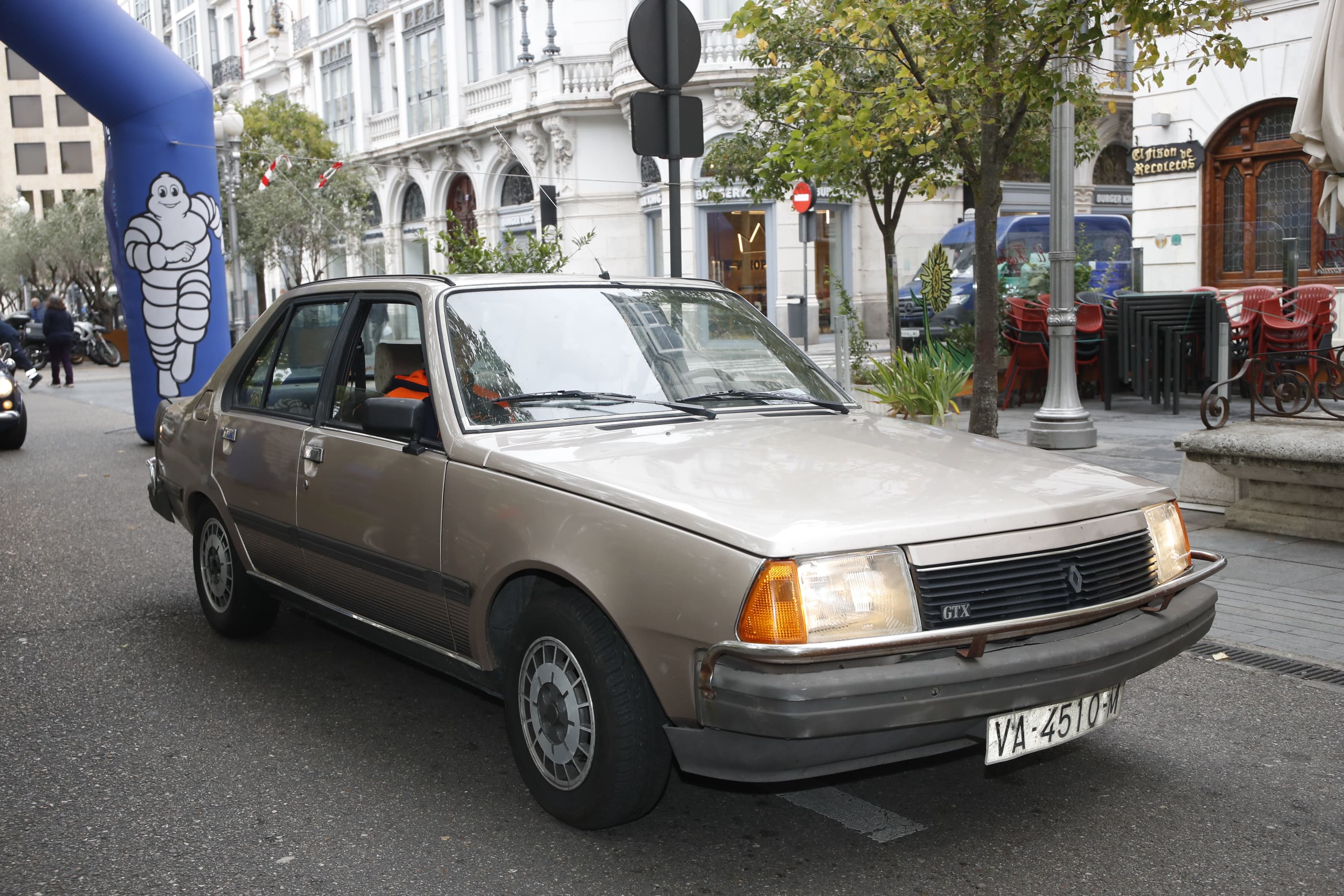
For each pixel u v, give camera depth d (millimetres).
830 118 8203
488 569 3562
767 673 2863
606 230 32344
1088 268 14930
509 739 3686
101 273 45062
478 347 4051
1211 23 7914
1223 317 12531
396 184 40344
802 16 13414
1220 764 3965
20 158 77750
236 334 19984
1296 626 5379
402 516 3955
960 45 7773
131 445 13945
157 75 12844
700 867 3283
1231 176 15555
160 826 3586
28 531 8531
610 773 3262
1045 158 16828
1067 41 7785
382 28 40312
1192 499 7691
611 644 3262
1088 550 3252
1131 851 3348
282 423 4809
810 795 3816
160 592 6586
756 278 29734
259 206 31406
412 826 3566
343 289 4727
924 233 30422
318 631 5762
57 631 5805
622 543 3172
